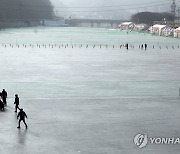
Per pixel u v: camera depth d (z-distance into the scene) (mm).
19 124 35250
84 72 75188
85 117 39562
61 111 42312
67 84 61188
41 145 30359
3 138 32094
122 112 42062
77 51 127125
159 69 81500
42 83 61781
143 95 52656
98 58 103562
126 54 118188
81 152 28812
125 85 60875
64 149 29453
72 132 33969
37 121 37781
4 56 105062
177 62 95750
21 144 30562
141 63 92625
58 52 121625
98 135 33125
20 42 173125
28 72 74062
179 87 59094
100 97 50906
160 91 55875
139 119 38875
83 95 52094
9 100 48312
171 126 36156
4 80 64188
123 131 34406
